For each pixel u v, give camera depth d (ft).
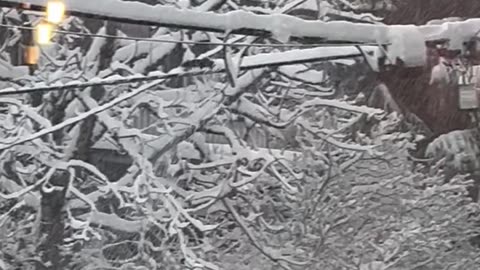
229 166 39.63
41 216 38.06
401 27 23.15
